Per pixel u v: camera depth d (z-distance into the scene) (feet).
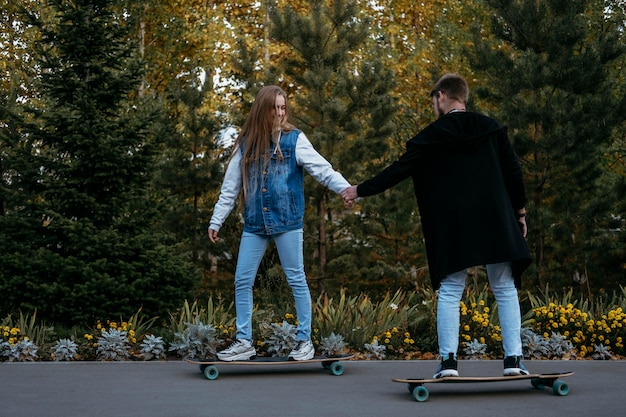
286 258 18.72
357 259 43.70
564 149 38.42
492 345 24.48
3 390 16.06
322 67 40.70
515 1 40.73
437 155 16.02
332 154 40.09
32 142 30.32
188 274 28.73
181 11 64.75
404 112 59.00
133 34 63.46
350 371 19.39
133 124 30.07
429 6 68.59
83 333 25.11
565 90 39.73
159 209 30.40
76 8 29.48
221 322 25.99
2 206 35.42
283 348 22.08
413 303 31.76
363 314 26.20
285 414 13.62
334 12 41.52
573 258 41.04
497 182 15.83
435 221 15.84
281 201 18.57
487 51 41.29
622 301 31.89
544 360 22.72
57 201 29.09
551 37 39.52
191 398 15.21
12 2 59.36
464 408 14.29
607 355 24.80
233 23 62.85
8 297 26.91
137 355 23.11
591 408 14.32
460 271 15.87
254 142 18.75
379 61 41.70
